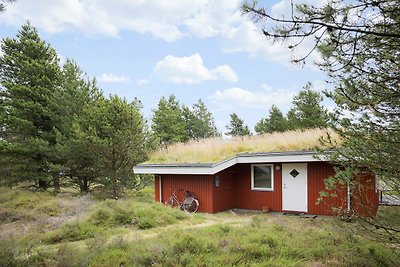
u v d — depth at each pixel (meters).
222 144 16.97
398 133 4.62
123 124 17.14
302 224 9.64
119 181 17.86
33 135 20.19
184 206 14.81
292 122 26.62
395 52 4.26
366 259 6.57
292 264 6.37
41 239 8.96
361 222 5.57
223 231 8.93
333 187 5.39
